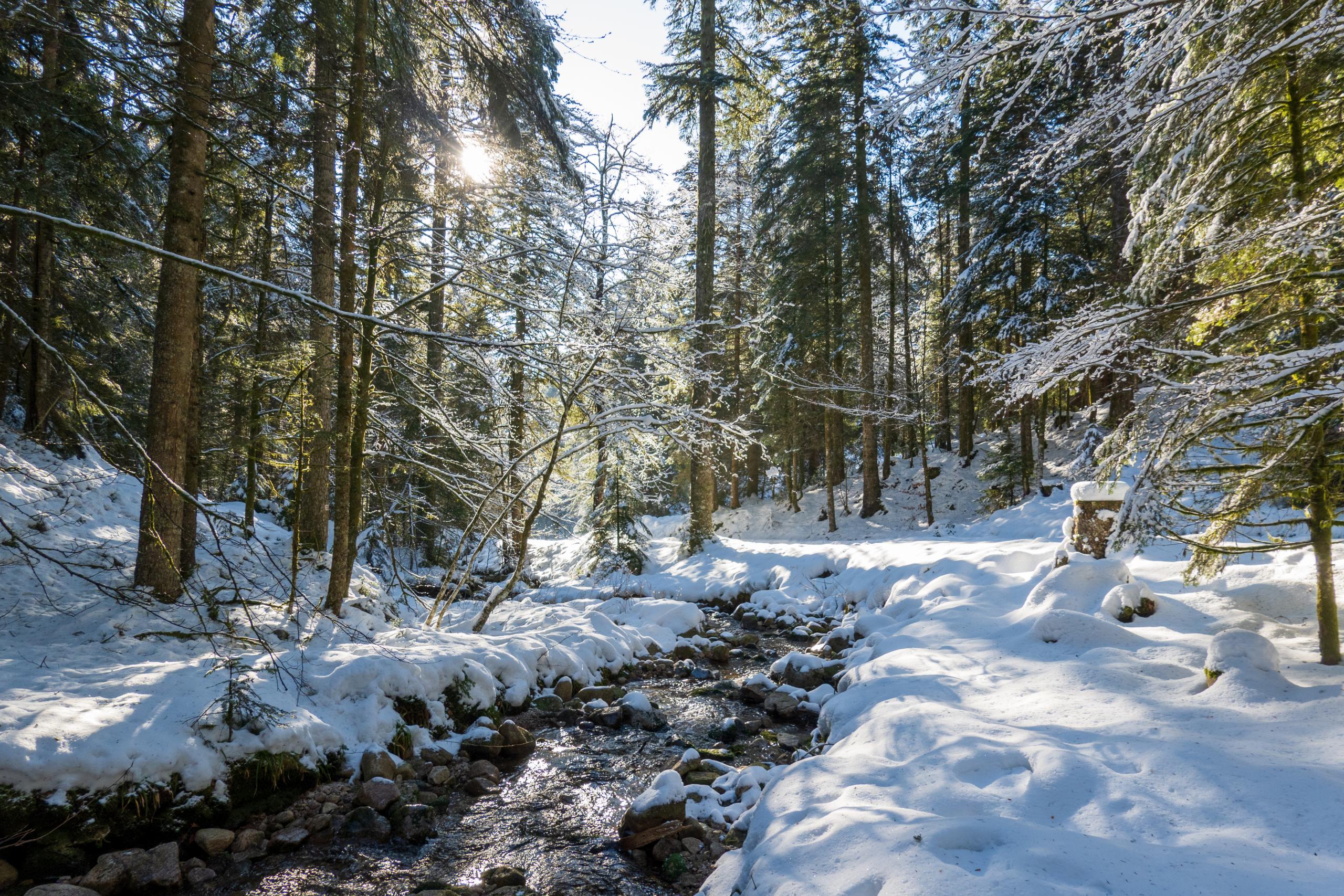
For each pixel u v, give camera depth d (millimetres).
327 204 9633
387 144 8398
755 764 5891
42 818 3971
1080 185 17547
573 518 17547
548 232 8492
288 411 9273
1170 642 5027
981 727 4066
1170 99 4152
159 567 6863
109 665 5578
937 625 7094
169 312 6785
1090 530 7461
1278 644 4848
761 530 23172
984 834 2799
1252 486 4289
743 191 18844
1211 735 3520
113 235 3086
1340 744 3146
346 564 7793
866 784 3551
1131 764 3383
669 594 14531
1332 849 2477
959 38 3869
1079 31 3818
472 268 7734
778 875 2814
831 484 21281
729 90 17766
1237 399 3891
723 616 13023
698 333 9055
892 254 23672
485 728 6445
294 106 8531
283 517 13195
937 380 24641
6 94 7145
